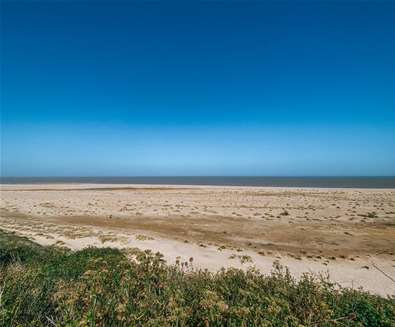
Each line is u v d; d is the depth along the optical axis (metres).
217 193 50.53
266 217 25.02
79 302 3.68
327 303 4.44
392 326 3.96
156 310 3.46
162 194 48.53
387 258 13.80
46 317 3.33
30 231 17.72
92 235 17.02
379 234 18.92
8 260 8.12
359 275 11.19
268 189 61.06
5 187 69.44
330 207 31.17
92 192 52.78
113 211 28.22
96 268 5.90
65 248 12.02
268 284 5.21
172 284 4.56
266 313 3.42
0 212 27.59
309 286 5.06
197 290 4.46
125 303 3.46
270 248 15.41
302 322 3.69
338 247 15.79
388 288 9.84
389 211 28.16
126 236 16.95
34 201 37.03
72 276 5.70
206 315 3.30
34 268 5.67
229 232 19.33
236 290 4.55
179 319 3.21
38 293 3.94
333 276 10.96
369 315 4.22
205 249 14.59
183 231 19.50
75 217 24.88
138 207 31.20
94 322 3.03
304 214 26.72
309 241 17.08
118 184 92.12
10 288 3.94
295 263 12.60
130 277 4.43
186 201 37.38
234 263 12.16
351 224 22.17
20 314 3.39
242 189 61.53
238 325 3.22
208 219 24.06
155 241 15.98
